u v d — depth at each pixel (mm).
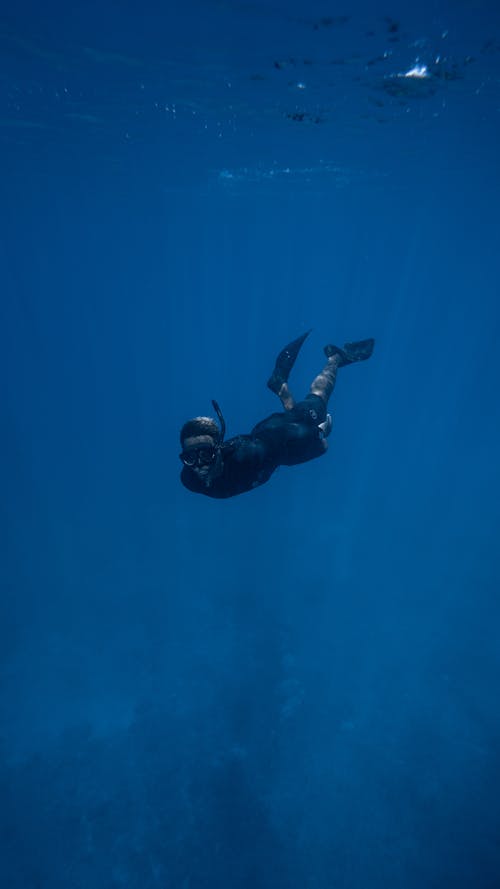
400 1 6859
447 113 12477
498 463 35781
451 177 21719
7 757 14664
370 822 12766
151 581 21859
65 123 13875
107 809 13195
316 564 22484
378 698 15852
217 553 23656
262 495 28734
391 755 14188
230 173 20609
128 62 9531
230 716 15359
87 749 14719
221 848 12352
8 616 20328
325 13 7285
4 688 16875
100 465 38938
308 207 30578
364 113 12477
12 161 19109
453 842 12297
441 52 8773
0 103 12391
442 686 16172
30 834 12766
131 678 16891
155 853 12305
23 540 26375
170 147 16234
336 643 17953
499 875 11672
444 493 29859
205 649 17812
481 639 17844
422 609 19562
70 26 8102
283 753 14312
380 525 25844
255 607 19719
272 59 9195
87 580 22328
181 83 10586
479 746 14328
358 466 34656
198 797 13375
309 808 13086
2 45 9008
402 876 11836
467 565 22031
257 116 12781
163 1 7035
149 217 33594
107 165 19297
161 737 14883
